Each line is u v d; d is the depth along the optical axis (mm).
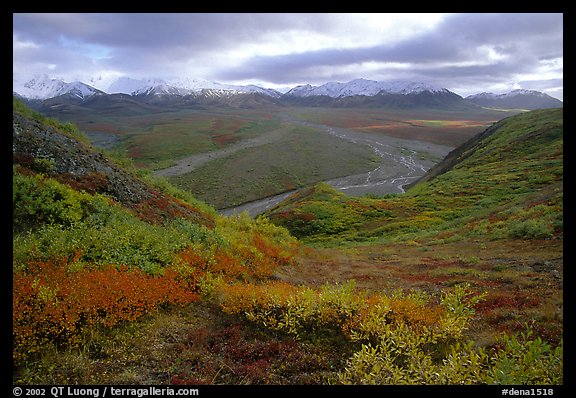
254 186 81500
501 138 65438
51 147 16922
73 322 7379
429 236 29703
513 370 5859
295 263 18484
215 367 7098
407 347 7430
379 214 44938
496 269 14875
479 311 9805
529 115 74188
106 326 7902
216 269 12523
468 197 43594
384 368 6398
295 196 60312
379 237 36812
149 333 8117
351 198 53156
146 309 8727
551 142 55781
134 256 10961
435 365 6617
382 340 7418
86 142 22141
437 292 12500
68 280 8484
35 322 7020
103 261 10164
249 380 6688
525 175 44812
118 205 15969
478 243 22125
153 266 10805
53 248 9945
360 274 16453
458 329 8133
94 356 7117
